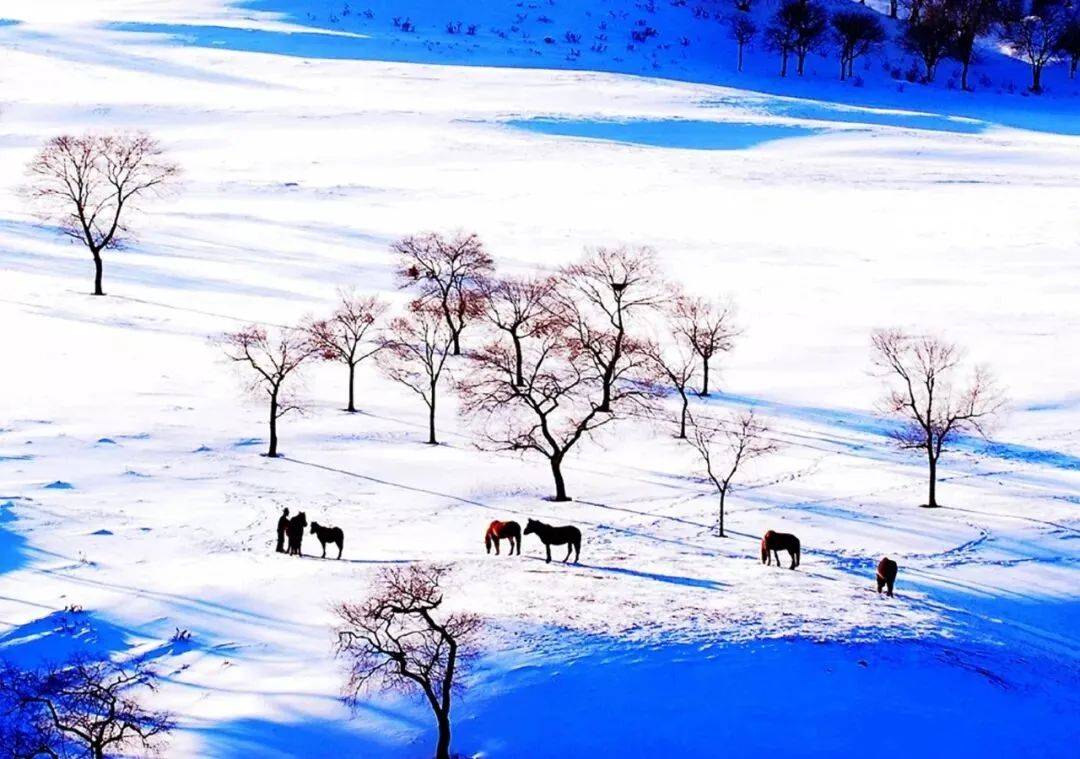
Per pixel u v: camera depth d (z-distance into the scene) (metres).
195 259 94.50
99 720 28.06
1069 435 64.50
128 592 36.44
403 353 69.25
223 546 42.66
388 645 31.11
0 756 26.64
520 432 63.00
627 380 73.06
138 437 56.84
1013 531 51.19
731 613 36.09
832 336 82.06
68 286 83.94
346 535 46.44
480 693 30.12
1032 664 36.16
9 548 39.69
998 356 77.06
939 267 98.75
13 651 31.59
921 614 38.94
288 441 59.75
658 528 50.53
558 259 97.44
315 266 94.12
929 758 28.98
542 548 46.22
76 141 97.06
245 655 32.53
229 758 27.33
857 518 52.75
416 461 58.56
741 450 55.19
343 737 28.44
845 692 31.20
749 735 29.02
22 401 60.28
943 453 62.38
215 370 69.06
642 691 30.36
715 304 88.00
